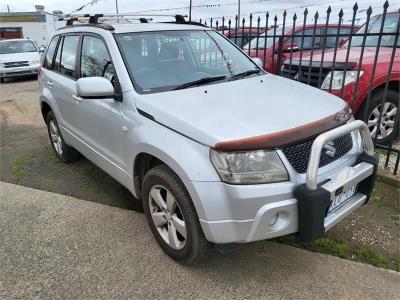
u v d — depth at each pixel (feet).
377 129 14.87
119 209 12.76
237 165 7.75
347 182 8.46
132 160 10.33
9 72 47.42
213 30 14.17
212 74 12.00
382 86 16.05
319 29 28.02
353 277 9.23
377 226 11.43
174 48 12.20
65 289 9.16
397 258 10.02
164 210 9.71
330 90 15.61
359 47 19.20
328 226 8.34
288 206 7.80
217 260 9.95
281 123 8.38
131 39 11.73
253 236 7.91
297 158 8.12
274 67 22.59
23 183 15.31
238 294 8.77
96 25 12.71
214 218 8.01
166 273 9.55
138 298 8.79
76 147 14.87
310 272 9.43
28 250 10.69
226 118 8.57
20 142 21.17
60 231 11.56
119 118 10.71
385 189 13.56
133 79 10.64
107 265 9.93
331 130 8.40
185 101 9.62
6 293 9.11
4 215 12.60
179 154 8.41
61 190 14.60
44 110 17.78
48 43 17.47
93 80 10.32
